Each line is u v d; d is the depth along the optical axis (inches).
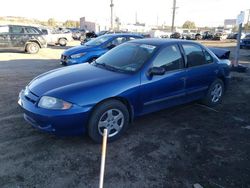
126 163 128.6
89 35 992.9
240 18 365.1
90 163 127.5
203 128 173.2
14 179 113.3
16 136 151.0
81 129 138.5
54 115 129.3
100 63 179.9
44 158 130.0
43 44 618.8
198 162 132.0
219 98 221.6
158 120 183.5
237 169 127.3
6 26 567.2
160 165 128.1
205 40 1664.6
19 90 247.0
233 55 660.7
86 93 135.9
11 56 529.3
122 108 149.3
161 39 191.5
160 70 155.6
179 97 182.7
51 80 150.9
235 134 166.2
